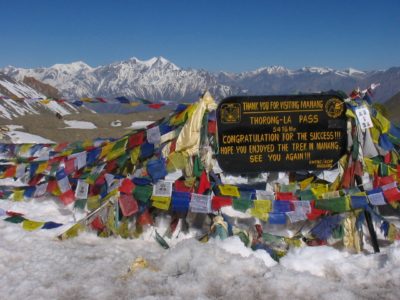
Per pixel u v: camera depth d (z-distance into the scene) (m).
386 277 3.35
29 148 6.77
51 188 5.73
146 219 4.55
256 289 3.20
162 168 4.58
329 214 4.21
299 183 5.22
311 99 4.50
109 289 3.26
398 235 4.20
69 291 3.24
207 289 3.24
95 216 4.52
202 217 4.73
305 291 3.18
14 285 3.34
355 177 4.45
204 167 4.51
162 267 3.66
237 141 4.47
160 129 4.72
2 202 5.76
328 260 3.64
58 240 4.35
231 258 3.59
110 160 5.18
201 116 4.47
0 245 4.16
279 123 4.50
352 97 4.53
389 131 4.71
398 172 4.47
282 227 4.73
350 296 3.08
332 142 4.56
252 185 5.88
